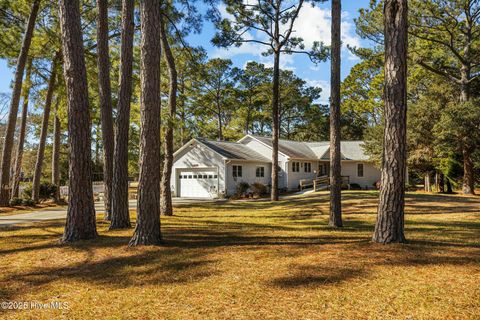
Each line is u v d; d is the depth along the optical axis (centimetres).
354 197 2044
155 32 755
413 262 545
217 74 3872
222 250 678
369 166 3194
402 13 663
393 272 500
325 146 3397
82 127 836
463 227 1028
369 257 578
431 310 379
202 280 497
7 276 548
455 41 2464
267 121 4759
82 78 837
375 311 380
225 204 2052
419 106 2552
